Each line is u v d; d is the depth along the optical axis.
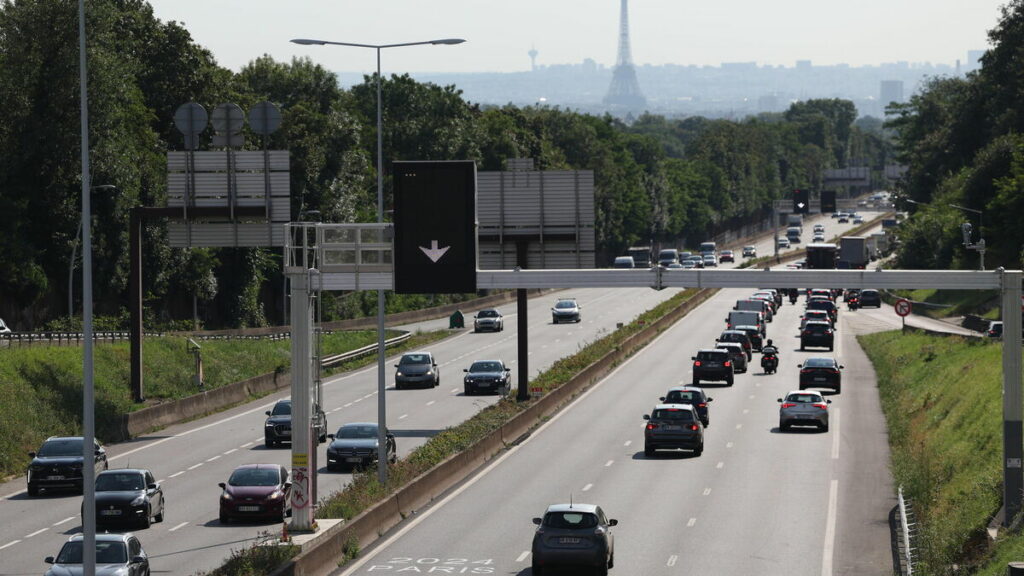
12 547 75.50
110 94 188.25
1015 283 77.69
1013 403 76.94
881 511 85.62
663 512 85.25
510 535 77.38
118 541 61.03
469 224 76.00
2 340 141.75
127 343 158.75
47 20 180.88
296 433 72.75
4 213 176.12
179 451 117.81
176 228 113.81
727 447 116.44
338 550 69.69
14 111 180.50
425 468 94.94
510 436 122.31
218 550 72.38
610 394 158.62
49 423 121.31
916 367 167.00
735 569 68.06
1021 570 56.31
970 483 88.44
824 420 125.25
